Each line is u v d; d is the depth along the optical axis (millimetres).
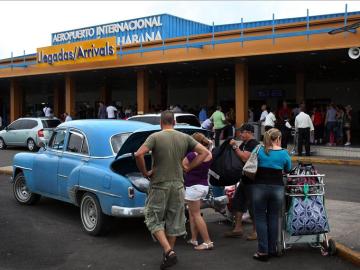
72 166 7816
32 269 5863
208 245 6680
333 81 32656
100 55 22594
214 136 19281
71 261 6164
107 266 5965
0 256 6363
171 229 5891
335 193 10672
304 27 17453
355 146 18844
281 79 31594
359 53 16234
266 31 18406
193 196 6613
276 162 6102
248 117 23094
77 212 8945
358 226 7418
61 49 24312
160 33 25641
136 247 6777
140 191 6746
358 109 31844
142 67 23203
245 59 20156
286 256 6359
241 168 6832
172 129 6059
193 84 35594
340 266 5961
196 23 27875
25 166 9195
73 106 27297
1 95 44750
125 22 26891
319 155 18078
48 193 8594
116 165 7180
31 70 27062
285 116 20094
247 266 5973
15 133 21797
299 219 6145
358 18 16312
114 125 7871
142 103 23984
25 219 8383
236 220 7309
